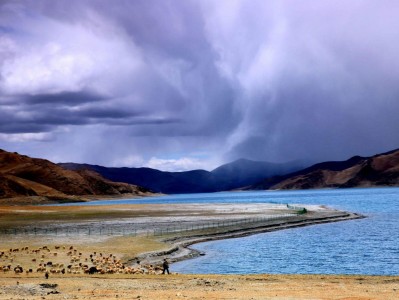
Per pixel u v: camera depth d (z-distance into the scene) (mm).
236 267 49031
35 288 28109
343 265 49969
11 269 40531
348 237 75000
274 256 56719
